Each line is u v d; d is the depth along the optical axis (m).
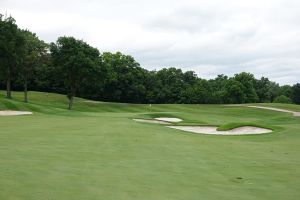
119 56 106.88
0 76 65.31
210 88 136.00
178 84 124.62
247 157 16.03
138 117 45.88
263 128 33.53
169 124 38.56
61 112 52.72
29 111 49.41
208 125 37.12
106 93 104.44
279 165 14.00
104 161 13.33
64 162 12.66
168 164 13.41
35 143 17.45
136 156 14.89
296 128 33.38
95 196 8.68
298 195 9.62
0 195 8.22
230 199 9.04
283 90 172.88
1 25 60.25
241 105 80.06
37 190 8.85
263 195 9.53
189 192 9.53
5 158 12.83
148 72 123.19
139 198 8.76
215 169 12.83
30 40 68.31
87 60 64.25
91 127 27.69
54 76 67.75
